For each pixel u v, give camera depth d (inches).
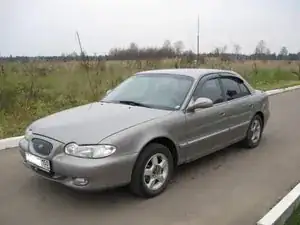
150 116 179.5
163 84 213.3
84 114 185.3
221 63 738.8
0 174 206.1
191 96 200.1
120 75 511.8
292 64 1212.5
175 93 203.2
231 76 245.1
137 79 228.7
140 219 155.5
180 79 213.9
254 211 163.8
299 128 348.2
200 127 200.8
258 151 261.0
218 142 219.8
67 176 157.1
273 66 1124.5
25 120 332.5
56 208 164.4
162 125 177.3
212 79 223.9
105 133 159.6
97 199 173.5
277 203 168.7
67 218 155.6
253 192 185.5
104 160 153.3
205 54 802.2
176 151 187.0
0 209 162.7
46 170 162.4
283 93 725.3
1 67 405.7
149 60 632.4
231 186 193.0
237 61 938.1
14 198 174.1
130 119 174.1
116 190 183.5
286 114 436.8
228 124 227.1
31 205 167.0
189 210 164.1
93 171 151.6
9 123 317.7
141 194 172.2
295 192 175.5
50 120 182.9
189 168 220.7
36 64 477.7
